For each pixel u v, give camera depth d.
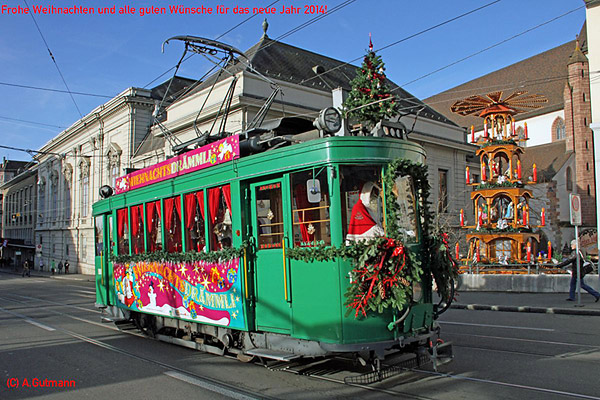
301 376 7.18
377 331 6.36
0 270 63.91
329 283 6.45
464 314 13.72
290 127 8.66
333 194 6.49
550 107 47.78
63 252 53.50
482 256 22.36
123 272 11.55
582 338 9.69
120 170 40.91
